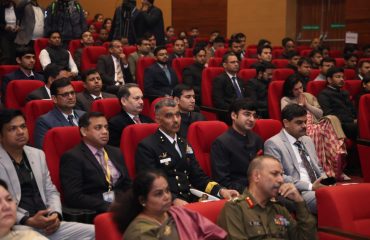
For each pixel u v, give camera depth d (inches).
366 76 272.2
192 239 99.0
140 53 341.7
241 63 348.8
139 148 151.1
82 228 126.7
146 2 389.7
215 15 557.0
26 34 371.2
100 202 136.8
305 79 307.1
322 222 122.5
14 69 280.8
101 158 145.0
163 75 295.7
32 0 374.9
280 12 514.6
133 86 190.2
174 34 547.8
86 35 360.5
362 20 478.3
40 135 177.9
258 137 168.1
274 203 117.3
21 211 126.7
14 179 129.4
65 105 181.6
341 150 218.8
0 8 368.5
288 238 116.4
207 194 149.1
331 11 500.1
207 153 169.3
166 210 101.6
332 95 261.7
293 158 164.1
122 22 398.6
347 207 120.7
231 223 110.6
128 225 100.3
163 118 152.3
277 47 462.9
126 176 147.6
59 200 136.3
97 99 211.2
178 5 579.5
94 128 141.9
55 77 219.5
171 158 151.5
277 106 252.4
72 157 139.6
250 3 532.1
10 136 130.0
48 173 138.7
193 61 330.3
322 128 221.5
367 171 218.1
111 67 311.3
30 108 192.1
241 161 160.6
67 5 373.4
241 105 161.2
